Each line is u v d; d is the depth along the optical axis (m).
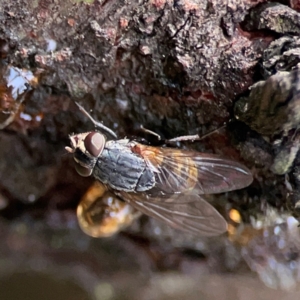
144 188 0.08
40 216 0.09
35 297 0.09
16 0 0.07
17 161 0.08
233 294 0.09
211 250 0.09
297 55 0.07
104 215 0.08
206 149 0.08
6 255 0.09
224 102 0.07
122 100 0.08
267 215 0.08
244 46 0.07
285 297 0.09
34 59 0.07
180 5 0.07
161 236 0.09
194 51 0.07
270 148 0.07
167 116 0.08
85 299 0.09
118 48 0.07
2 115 0.08
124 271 0.09
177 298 0.09
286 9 0.07
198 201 0.08
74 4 0.07
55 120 0.08
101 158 0.08
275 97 0.07
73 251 0.09
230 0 0.07
